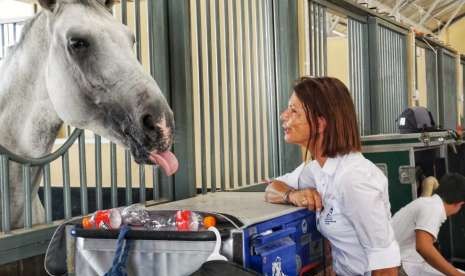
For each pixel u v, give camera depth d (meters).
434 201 2.23
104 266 1.23
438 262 2.13
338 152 1.47
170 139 1.55
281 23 3.04
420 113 3.23
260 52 2.91
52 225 1.72
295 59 3.03
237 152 2.63
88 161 3.31
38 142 1.73
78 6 1.65
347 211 1.42
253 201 1.66
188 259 1.16
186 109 2.16
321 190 1.51
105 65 1.57
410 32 5.10
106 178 3.21
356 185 1.40
